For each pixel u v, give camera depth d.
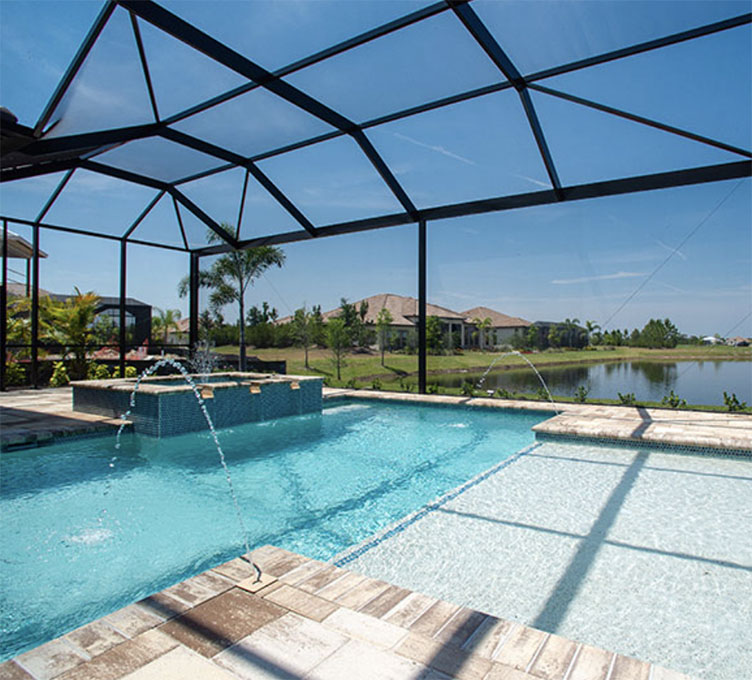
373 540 2.90
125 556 2.94
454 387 8.52
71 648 1.57
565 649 1.58
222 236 10.16
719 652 1.89
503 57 4.97
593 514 3.29
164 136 6.75
